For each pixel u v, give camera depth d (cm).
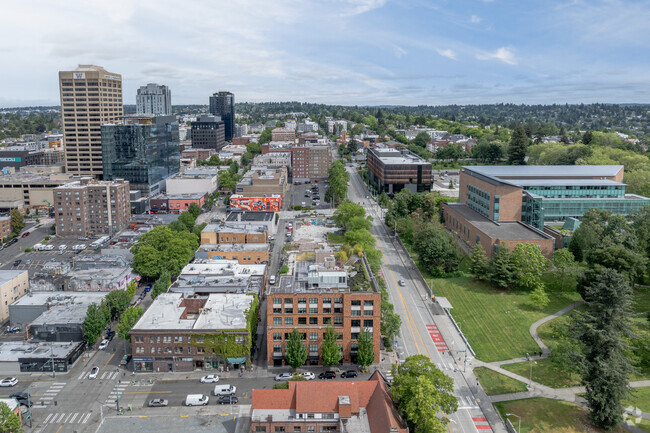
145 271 19650
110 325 16550
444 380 10975
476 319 16738
